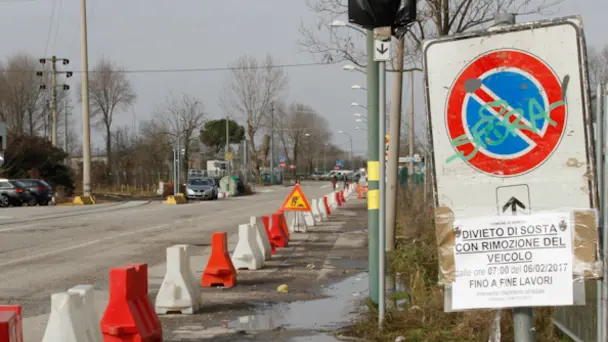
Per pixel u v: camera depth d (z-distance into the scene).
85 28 43.81
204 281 11.73
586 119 4.33
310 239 20.22
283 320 8.91
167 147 75.19
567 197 4.38
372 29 7.69
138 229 23.28
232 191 59.12
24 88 68.69
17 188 41.22
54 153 52.09
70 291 6.23
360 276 12.93
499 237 4.46
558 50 4.37
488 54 4.47
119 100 79.56
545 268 4.40
